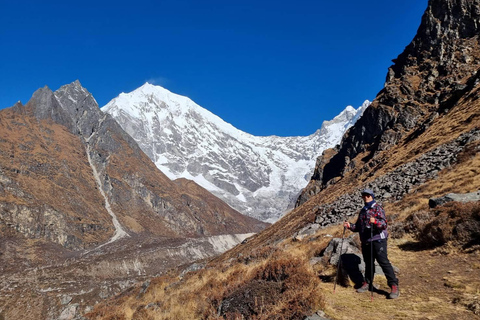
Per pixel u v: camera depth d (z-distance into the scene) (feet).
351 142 323.37
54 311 336.49
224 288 41.68
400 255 41.22
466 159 100.48
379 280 33.01
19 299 349.82
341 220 107.55
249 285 34.88
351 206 121.08
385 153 231.71
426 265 36.19
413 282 32.27
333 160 350.23
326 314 25.86
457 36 296.10
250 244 216.74
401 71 326.03
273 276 35.65
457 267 33.73
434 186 88.07
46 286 393.09
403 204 81.61
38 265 481.46
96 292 385.50
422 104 261.24
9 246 510.58
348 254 37.19
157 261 588.09
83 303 357.20
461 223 39.19
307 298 27.50
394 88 298.76
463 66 267.59
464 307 25.22
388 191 117.60
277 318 27.07
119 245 640.58
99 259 522.47
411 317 24.66
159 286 77.92
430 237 41.37
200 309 42.06
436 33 307.58
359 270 34.78
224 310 34.14
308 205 252.01
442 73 277.03
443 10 312.09
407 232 48.93
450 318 23.85
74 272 458.91
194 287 58.23
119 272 510.58
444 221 41.16
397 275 34.71
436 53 300.20
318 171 358.64
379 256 29.94
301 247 56.65
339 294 30.71
